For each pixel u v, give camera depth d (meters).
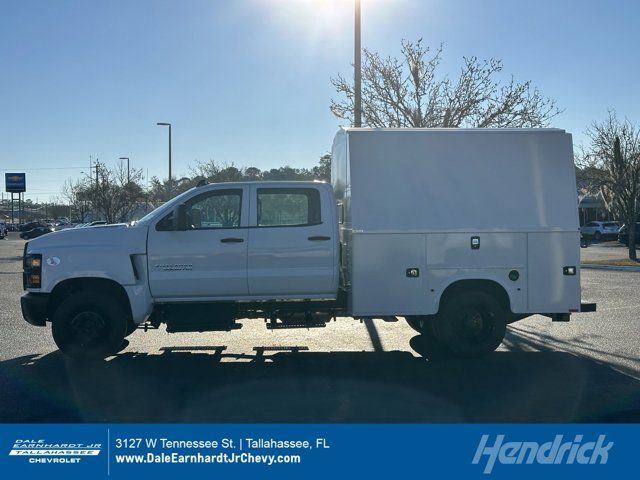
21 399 6.42
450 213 7.98
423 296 7.94
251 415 5.91
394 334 10.05
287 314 8.13
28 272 7.81
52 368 7.67
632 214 25.48
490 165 8.07
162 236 7.82
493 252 8.02
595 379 7.16
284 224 8.02
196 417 5.86
